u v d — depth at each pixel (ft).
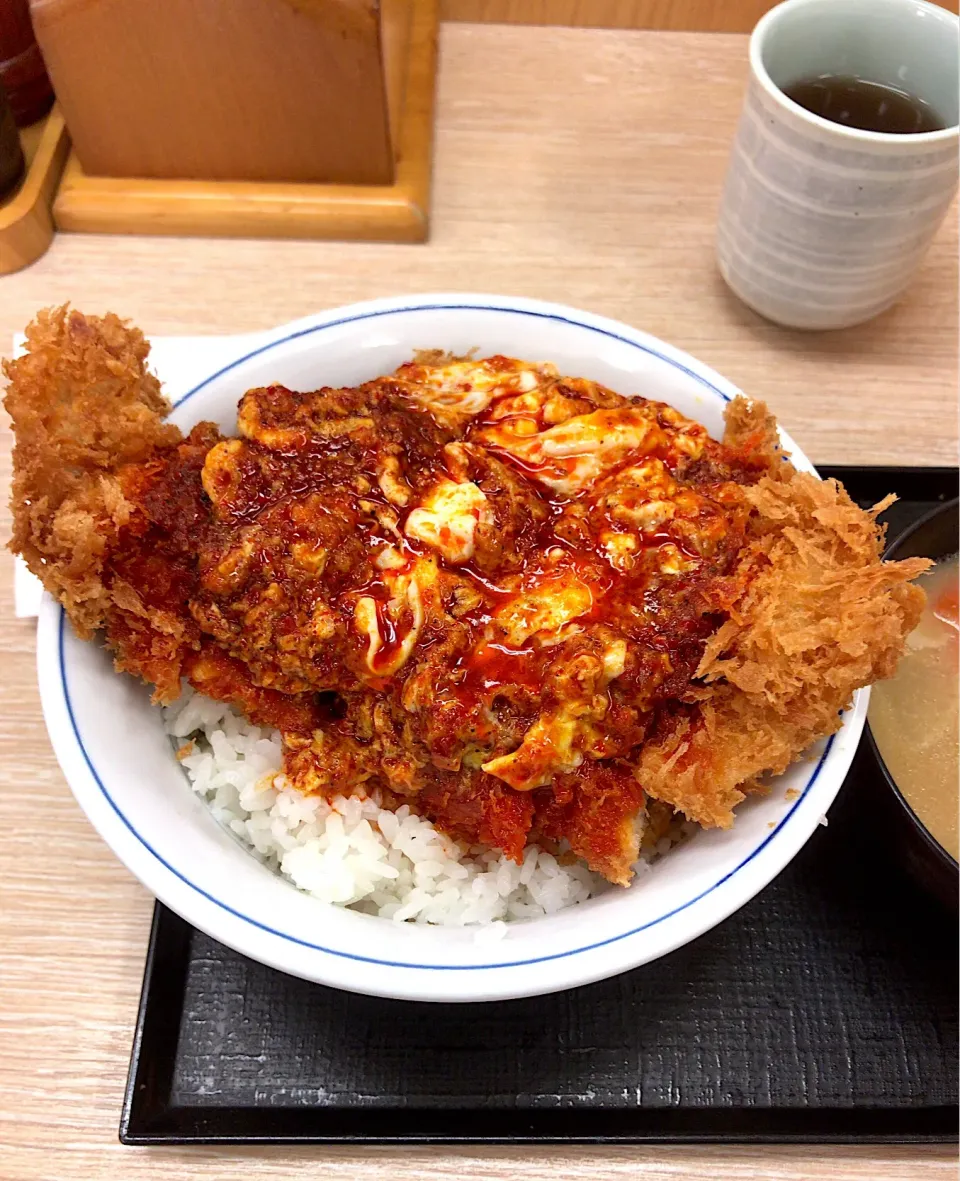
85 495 0.88
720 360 1.31
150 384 0.97
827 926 0.95
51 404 0.89
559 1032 0.90
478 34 1.60
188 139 1.33
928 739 0.97
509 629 0.87
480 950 0.78
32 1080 0.88
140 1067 0.87
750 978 0.93
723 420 1.02
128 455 0.92
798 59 1.23
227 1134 0.85
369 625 0.87
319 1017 0.90
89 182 1.37
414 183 1.39
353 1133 0.85
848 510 0.89
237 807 0.96
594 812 0.87
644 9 1.59
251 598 0.88
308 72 1.25
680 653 0.88
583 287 1.36
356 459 0.93
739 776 0.83
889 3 1.19
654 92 1.55
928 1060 0.90
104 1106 0.87
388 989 0.75
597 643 0.85
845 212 1.14
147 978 0.90
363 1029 0.90
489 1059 0.89
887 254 1.19
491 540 0.89
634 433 0.96
